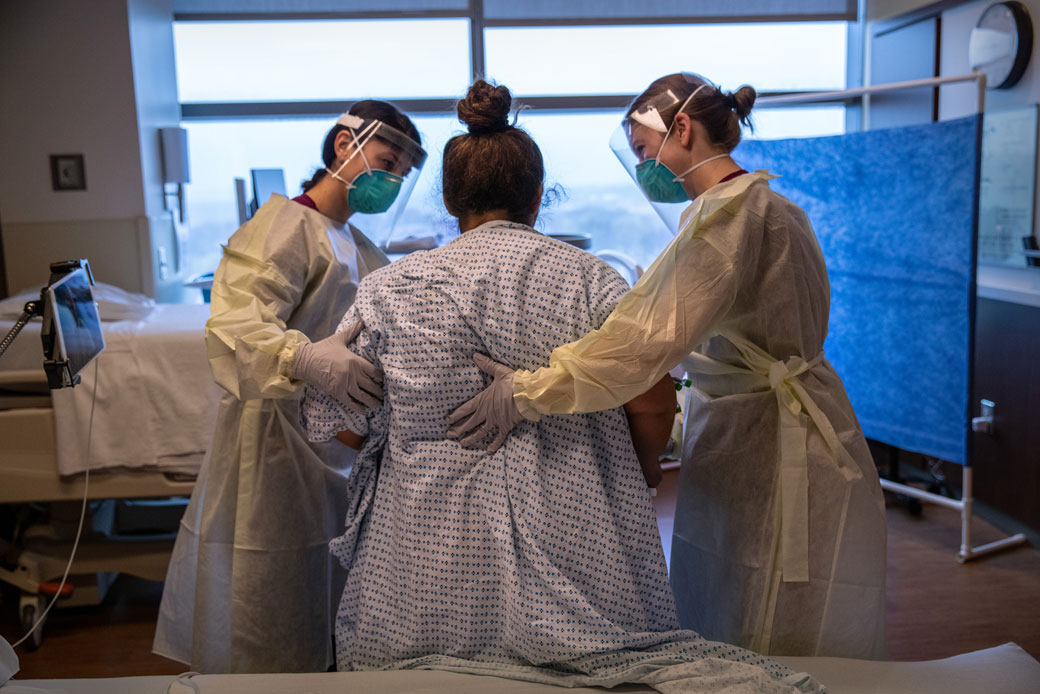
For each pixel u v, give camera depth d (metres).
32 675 2.28
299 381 1.46
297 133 3.99
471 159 1.29
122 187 3.48
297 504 1.73
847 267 3.28
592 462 1.23
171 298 3.78
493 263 1.24
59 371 1.25
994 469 3.25
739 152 3.46
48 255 3.48
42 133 3.40
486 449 1.24
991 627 2.47
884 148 3.05
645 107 1.48
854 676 1.31
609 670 1.19
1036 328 3.00
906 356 3.09
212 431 2.40
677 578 1.64
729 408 1.51
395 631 1.27
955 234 2.86
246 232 1.67
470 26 3.98
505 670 1.21
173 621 1.92
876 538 1.49
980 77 2.72
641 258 4.22
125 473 2.39
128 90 3.42
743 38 4.15
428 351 1.23
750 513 1.49
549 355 1.23
